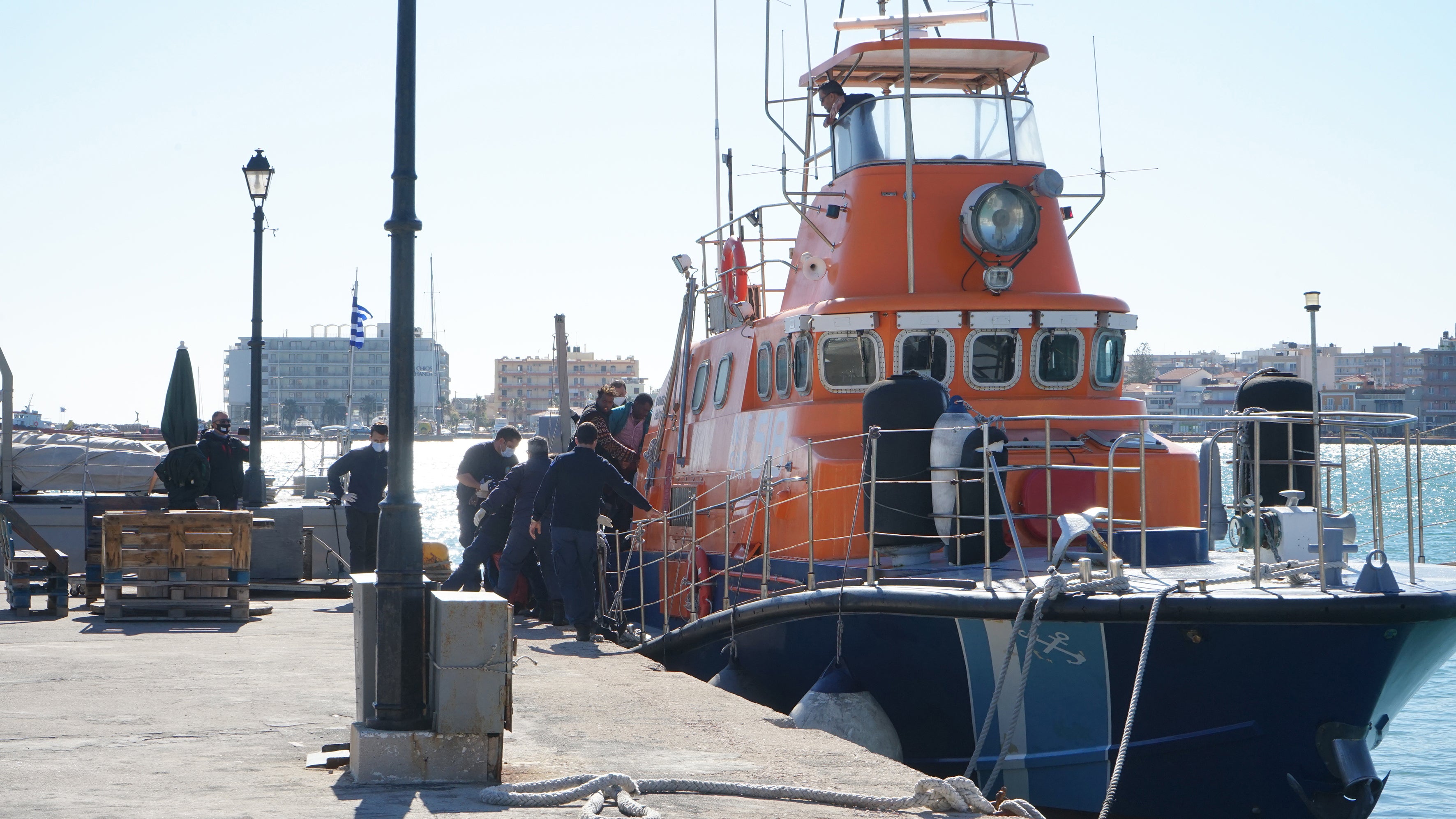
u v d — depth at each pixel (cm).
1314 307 731
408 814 495
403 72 579
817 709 813
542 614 1309
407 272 579
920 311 996
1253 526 833
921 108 1098
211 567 1177
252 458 1880
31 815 478
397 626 568
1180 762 758
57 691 785
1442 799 1183
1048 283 1068
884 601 803
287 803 509
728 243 1306
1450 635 741
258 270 1902
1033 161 1118
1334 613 688
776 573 1015
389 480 580
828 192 1127
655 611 1335
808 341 1038
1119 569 749
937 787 537
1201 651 722
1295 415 758
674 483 1298
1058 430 984
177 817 478
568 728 720
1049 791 800
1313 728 726
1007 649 755
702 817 508
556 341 1575
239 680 833
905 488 845
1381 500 839
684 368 1287
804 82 1254
